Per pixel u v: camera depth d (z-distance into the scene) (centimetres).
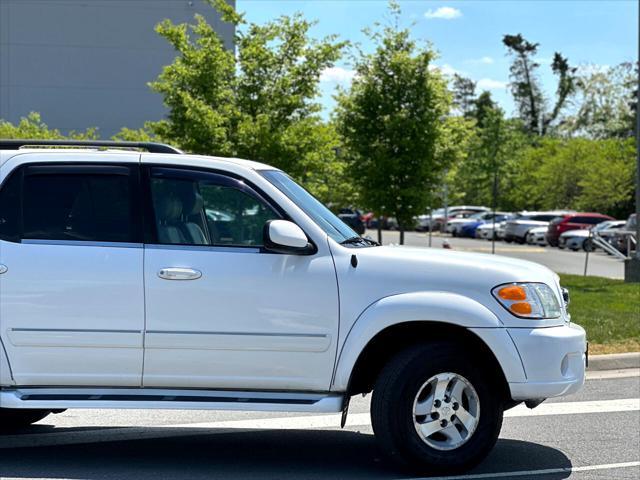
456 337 620
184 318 605
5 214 623
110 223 622
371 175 2458
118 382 611
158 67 4238
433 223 6506
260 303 604
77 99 4200
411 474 616
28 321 607
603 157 5928
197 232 621
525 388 599
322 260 609
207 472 620
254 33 2272
